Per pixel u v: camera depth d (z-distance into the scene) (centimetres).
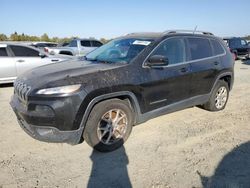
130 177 332
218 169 352
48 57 925
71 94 348
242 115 580
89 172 342
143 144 421
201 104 582
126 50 460
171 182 322
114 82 384
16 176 329
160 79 442
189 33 529
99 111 375
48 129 355
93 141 378
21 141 425
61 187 310
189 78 497
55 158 374
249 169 354
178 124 510
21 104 382
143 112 430
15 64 859
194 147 414
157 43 455
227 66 590
